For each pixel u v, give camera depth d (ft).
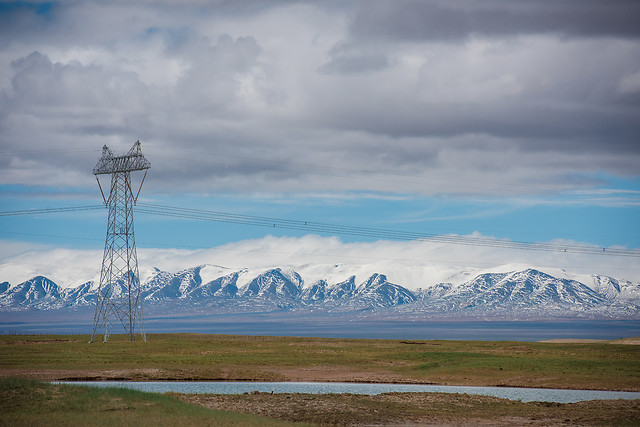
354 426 195.83
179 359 357.00
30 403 187.62
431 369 332.80
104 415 180.55
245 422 180.86
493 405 232.53
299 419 203.72
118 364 332.60
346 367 343.05
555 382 296.10
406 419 207.51
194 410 193.47
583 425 198.70
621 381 296.51
